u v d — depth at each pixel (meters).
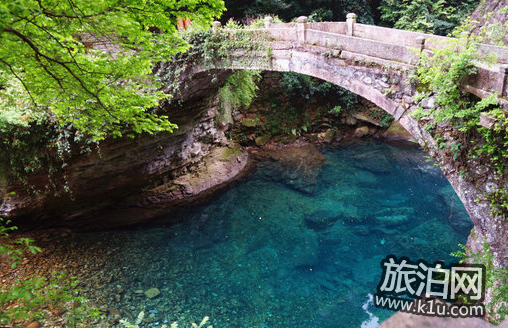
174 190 11.66
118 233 9.78
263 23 9.94
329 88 16.50
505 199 5.26
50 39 3.97
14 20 3.13
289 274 8.57
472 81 5.13
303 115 16.53
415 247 9.23
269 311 7.34
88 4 3.73
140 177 10.65
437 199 11.77
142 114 5.59
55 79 4.25
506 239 5.28
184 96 10.10
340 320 7.09
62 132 8.12
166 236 9.90
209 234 10.13
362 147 16.06
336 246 9.62
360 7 16.19
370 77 6.87
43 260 8.14
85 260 8.42
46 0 3.68
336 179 13.38
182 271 8.45
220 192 12.30
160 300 7.39
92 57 5.30
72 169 9.01
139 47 5.03
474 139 5.54
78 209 10.07
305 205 11.63
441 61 5.45
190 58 9.37
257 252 9.40
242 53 8.87
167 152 10.93
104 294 7.36
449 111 5.60
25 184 8.48
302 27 7.77
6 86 6.34
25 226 9.18
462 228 9.84
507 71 4.60
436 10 15.36
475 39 5.47
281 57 8.35
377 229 10.26
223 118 13.21
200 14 5.34
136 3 4.53
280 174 13.52
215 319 7.01
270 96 15.97
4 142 7.80
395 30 6.84
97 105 5.15
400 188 12.67
